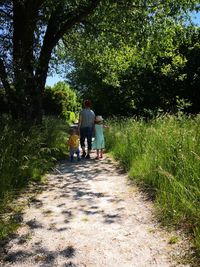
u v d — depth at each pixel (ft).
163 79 92.89
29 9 45.42
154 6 52.42
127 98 102.32
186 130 24.59
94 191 25.72
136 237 16.85
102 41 61.05
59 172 32.71
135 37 56.24
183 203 18.26
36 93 48.03
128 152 35.70
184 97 92.07
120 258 14.80
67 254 15.33
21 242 16.60
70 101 173.06
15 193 24.82
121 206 21.75
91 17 55.72
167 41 60.13
